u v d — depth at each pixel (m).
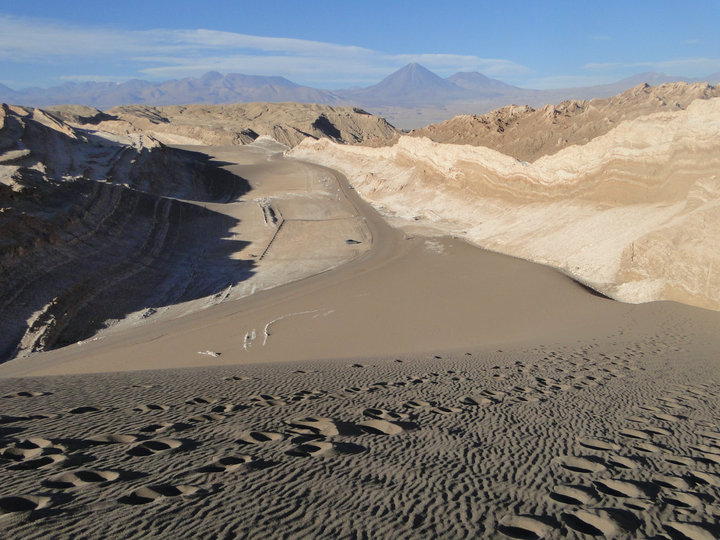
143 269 40.09
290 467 5.51
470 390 10.33
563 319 24.02
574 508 4.70
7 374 22.72
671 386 10.94
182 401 9.07
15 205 37.06
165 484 4.94
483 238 47.12
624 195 37.09
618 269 31.00
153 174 73.06
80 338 29.83
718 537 4.26
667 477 5.62
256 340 25.36
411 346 21.98
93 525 4.05
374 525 4.23
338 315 28.95
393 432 7.14
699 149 31.67
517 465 5.82
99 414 7.97
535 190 48.19
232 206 63.25
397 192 70.81
